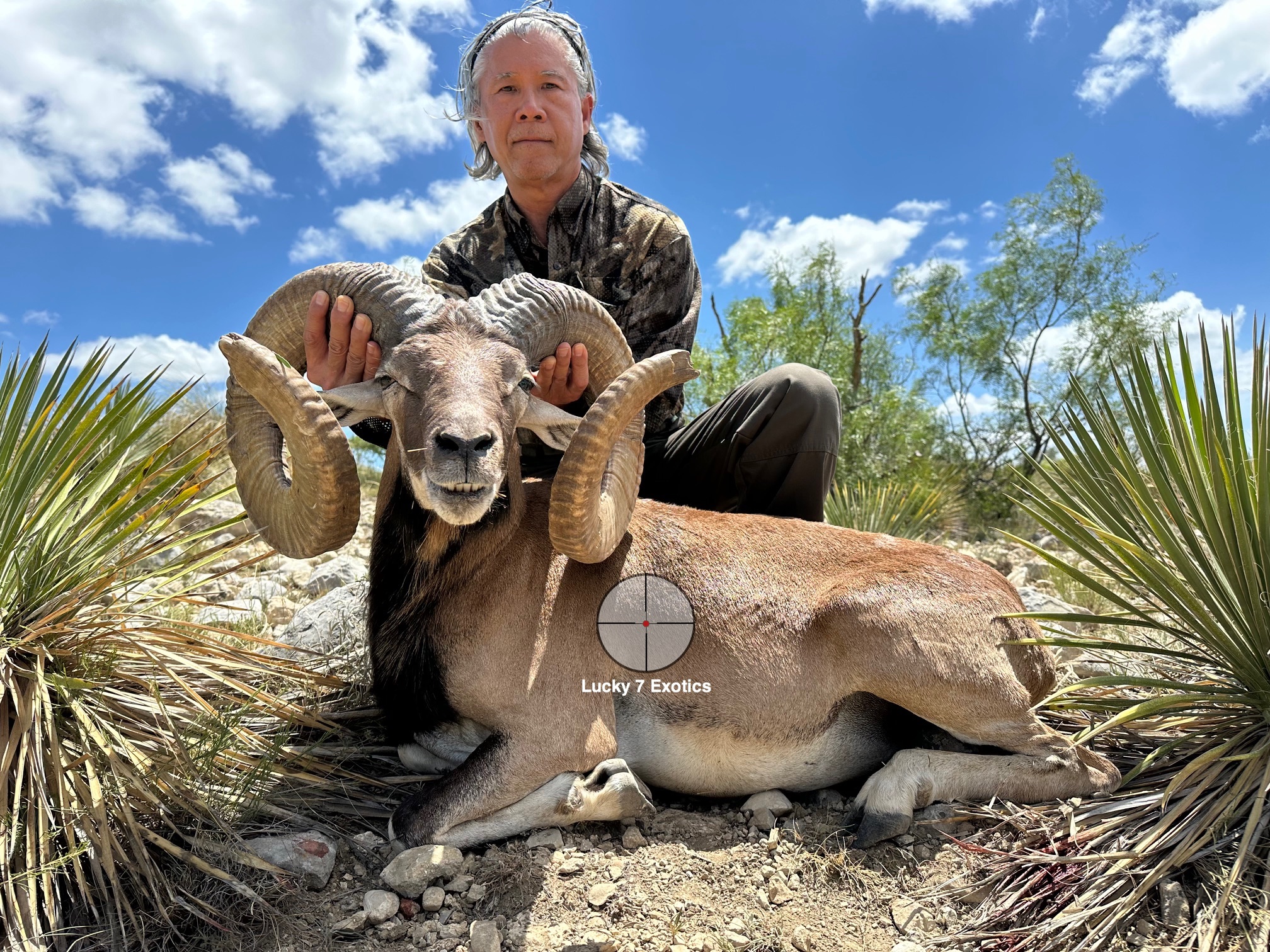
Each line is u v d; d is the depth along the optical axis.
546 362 0.99
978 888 0.85
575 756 0.91
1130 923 0.79
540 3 1.37
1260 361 0.97
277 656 1.26
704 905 0.83
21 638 0.89
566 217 1.35
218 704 1.04
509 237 1.40
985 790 0.94
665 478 1.48
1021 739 0.96
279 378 0.82
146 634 1.00
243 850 0.82
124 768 0.82
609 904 0.82
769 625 1.00
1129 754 1.04
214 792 0.86
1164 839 0.85
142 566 1.25
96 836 0.77
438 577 0.95
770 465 1.34
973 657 0.96
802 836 0.92
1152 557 0.99
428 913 0.81
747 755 0.99
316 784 0.95
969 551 2.64
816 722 0.99
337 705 1.13
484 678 0.93
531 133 1.28
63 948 0.73
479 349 0.87
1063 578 1.97
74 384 0.99
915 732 1.06
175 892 0.78
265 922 0.77
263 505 0.94
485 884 0.83
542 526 1.01
